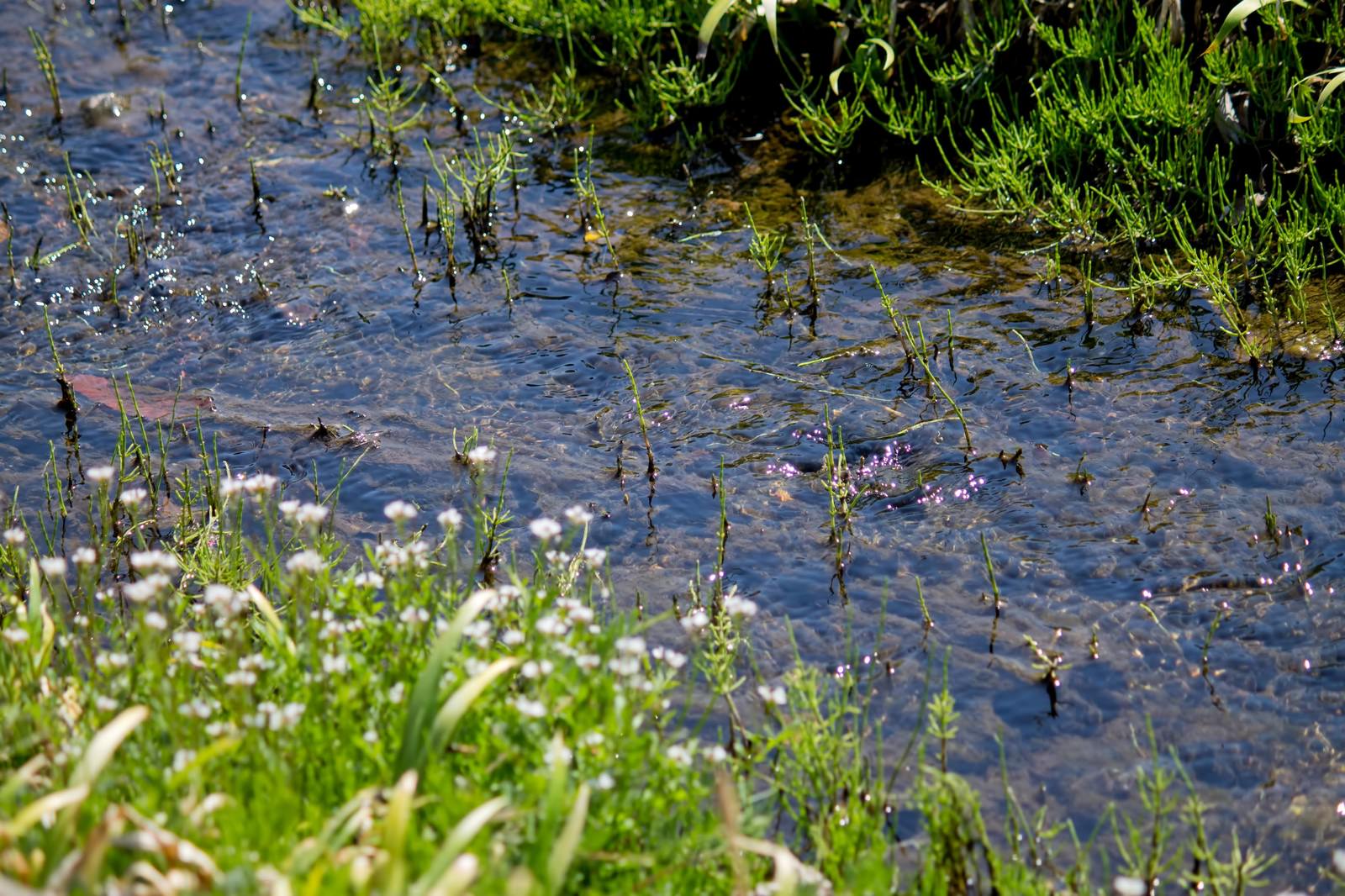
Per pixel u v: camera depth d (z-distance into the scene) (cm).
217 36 825
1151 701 352
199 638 301
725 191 642
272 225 636
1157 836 291
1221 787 325
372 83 711
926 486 445
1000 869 286
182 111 742
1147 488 433
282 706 300
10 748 281
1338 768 326
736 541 422
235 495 450
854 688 359
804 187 641
